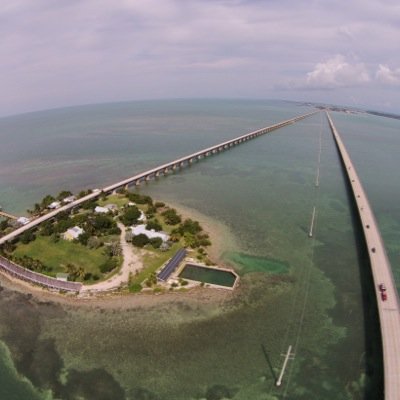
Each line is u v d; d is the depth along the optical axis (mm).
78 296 82438
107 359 65625
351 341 69562
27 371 63531
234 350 67375
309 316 76375
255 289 85062
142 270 91312
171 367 63812
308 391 59250
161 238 104125
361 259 99375
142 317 75625
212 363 64562
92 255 99312
